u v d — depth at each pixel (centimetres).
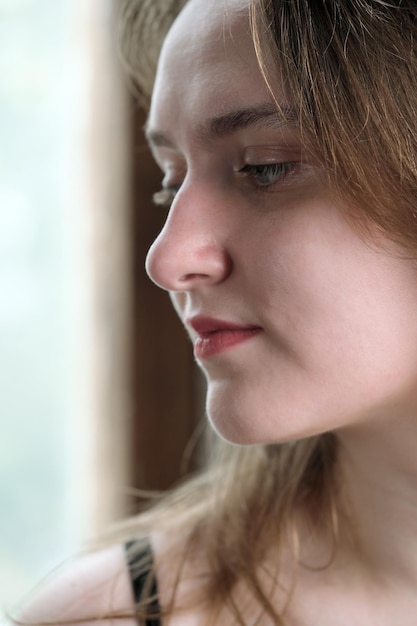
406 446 56
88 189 103
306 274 51
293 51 50
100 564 64
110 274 103
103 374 104
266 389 52
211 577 61
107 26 101
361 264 51
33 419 110
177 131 54
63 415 109
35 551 110
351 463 59
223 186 52
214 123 52
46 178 108
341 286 51
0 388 110
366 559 59
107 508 105
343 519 60
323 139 50
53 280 108
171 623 60
